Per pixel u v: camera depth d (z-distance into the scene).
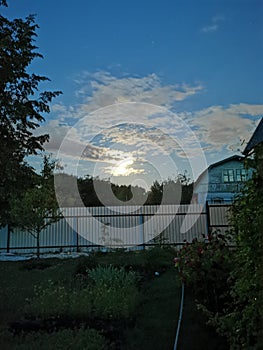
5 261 11.24
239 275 3.28
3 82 8.96
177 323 4.51
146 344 3.95
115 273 6.43
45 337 4.01
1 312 5.11
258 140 8.71
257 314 2.76
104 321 4.63
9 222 12.31
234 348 3.13
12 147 9.22
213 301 5.06
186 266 5.32
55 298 5.21
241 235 2.97
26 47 9.63
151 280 7.05
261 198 2.63
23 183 9.85
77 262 9.13
